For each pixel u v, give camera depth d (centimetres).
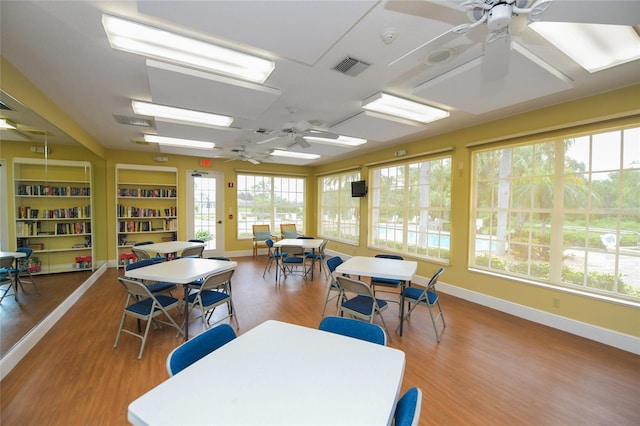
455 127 424
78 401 199
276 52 200
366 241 634
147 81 270
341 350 144
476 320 346
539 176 349
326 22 166
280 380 117
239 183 766
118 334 274
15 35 195
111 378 226
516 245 372
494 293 385
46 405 195
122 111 358
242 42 188
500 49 174
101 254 579
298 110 355
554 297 326
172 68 228
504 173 386
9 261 353
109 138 506
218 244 740
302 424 93
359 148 582
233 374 121
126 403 198
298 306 393
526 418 189
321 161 753
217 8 153
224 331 166
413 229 525
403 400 113
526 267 361
